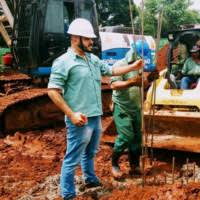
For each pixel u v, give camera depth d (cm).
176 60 757
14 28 1027
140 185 550
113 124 734
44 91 940
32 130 943
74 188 497
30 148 789
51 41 964
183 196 397
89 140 496
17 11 1010
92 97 491
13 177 620
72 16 996
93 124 496
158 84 714
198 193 401
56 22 967
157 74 533
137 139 597
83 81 482
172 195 405
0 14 1320
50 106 973
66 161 491
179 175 600
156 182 568
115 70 529
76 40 481
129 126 584
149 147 662
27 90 966
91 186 541
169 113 664
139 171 606
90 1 1033
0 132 890
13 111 905
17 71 1058
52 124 980
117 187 546
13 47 1041
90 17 1036
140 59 527
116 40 1402
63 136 880
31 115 940
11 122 905
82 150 492
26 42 978
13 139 848
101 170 633
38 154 747
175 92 685
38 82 997
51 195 539
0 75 1112
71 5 995
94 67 498
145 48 559
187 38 751
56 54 975
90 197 509
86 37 478
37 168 663
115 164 596
